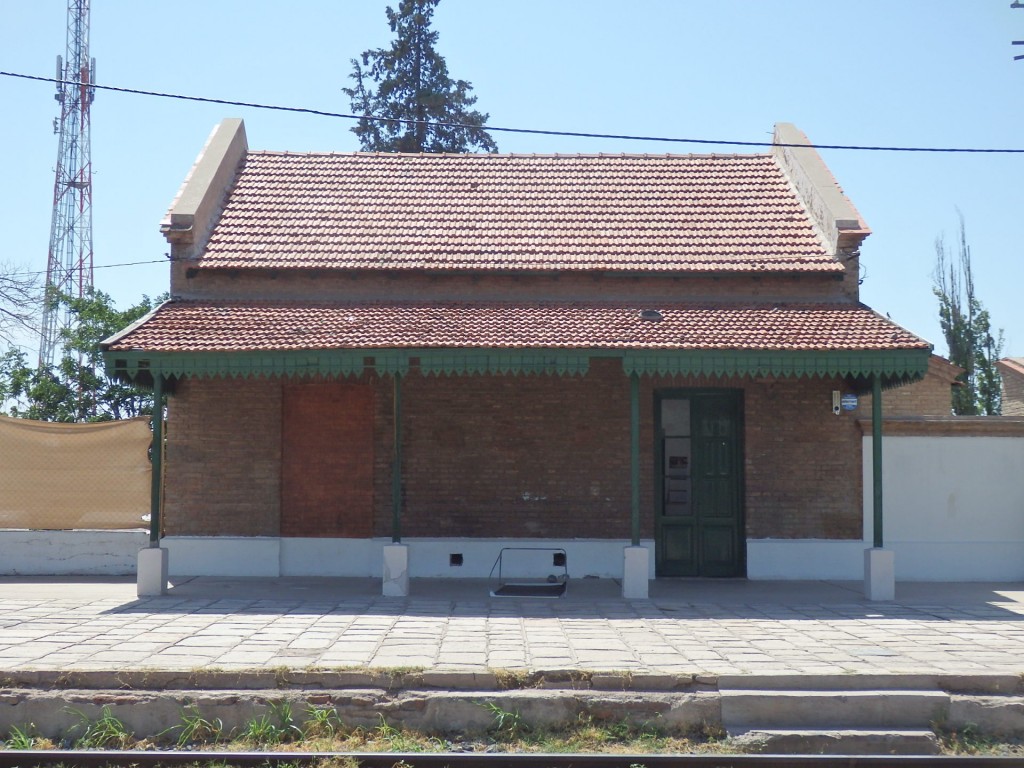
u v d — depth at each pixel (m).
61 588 13.74
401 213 16.75
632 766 7.52
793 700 8.38
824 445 15.20
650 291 15.34
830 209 15.65
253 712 8.33
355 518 15.23
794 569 15.04
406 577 13.25
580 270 15.03
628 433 15.29
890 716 8.40
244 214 16.45
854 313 14.22
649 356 12.75
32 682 8.58
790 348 12.70
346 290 15.23
